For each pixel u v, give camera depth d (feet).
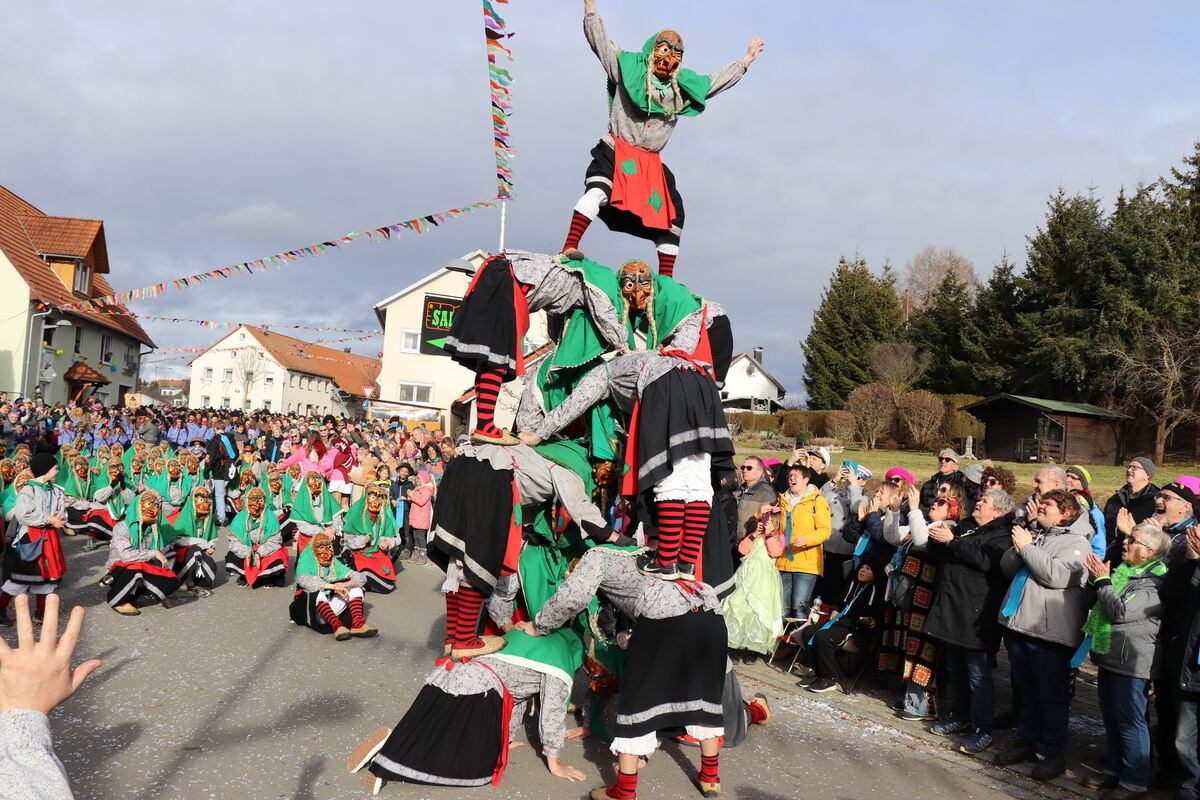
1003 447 99.50
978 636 18.56
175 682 20.31
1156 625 15.96
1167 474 81.87
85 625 25.48
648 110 14.60
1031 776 17.04
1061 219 123.44
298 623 26.43
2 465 31.19
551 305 13.79
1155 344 95.96
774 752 17.83
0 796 4.67
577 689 22.04
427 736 14.90
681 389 13.12
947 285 144.77
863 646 23.04
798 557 25.20
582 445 14.61
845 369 154.40
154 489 29.53
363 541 31.78
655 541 14.46
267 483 33.63
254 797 14.17
